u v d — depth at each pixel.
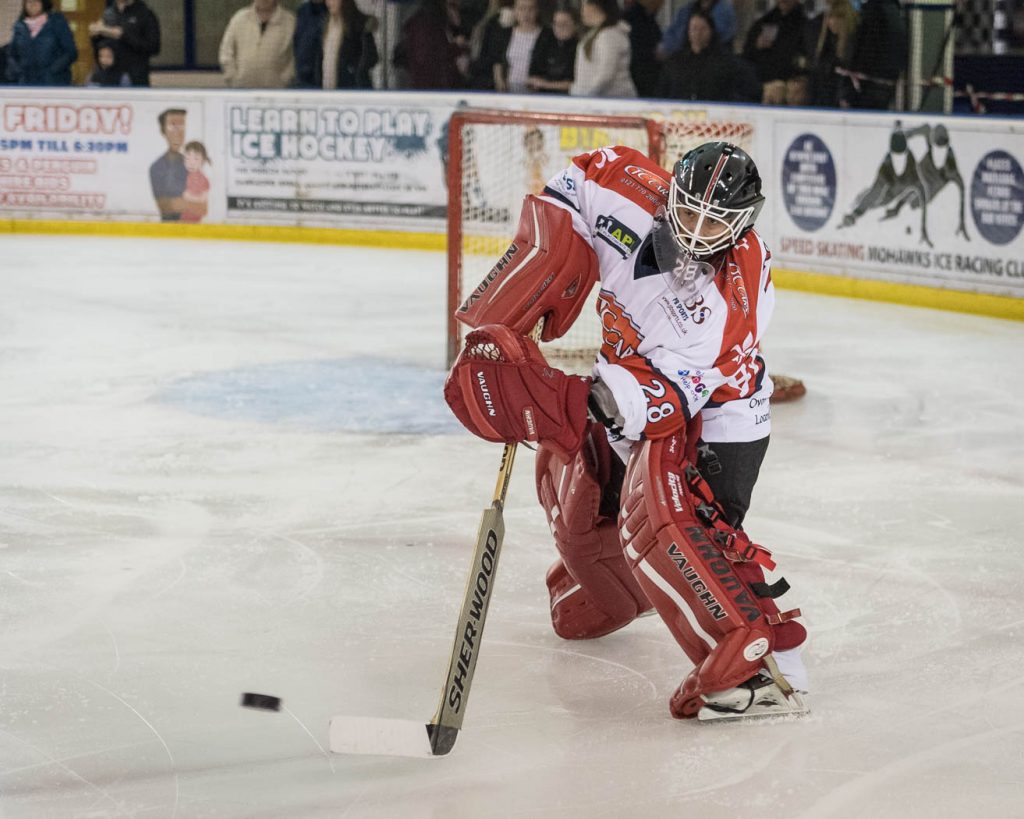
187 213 19.73
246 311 14.17
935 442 9.36
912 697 5.30
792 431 9.66
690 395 4.82
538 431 4.75
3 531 7.21
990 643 5.87
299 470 8.47
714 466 5.10
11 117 19.53
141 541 7.09
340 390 10.70
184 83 22.20
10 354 11.88
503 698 5.26
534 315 4.93
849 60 15.98
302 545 7.06
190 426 9.52
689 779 4.59
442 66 18.89
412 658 5.63
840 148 15.27
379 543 7.11
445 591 6.42
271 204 19.55
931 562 6.93
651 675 5.50
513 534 7.32
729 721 5.04
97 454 8.77
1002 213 13.83
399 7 19.17
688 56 16.94
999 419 10.03
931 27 15.77
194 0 21.86
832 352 12.51
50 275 16.25
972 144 14.01
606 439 5.25
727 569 4.90
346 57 19.28
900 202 14.77
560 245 4.91
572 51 18.02
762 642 4.86
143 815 4.29
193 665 5.52
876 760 4.75
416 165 18.77
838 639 5.91
